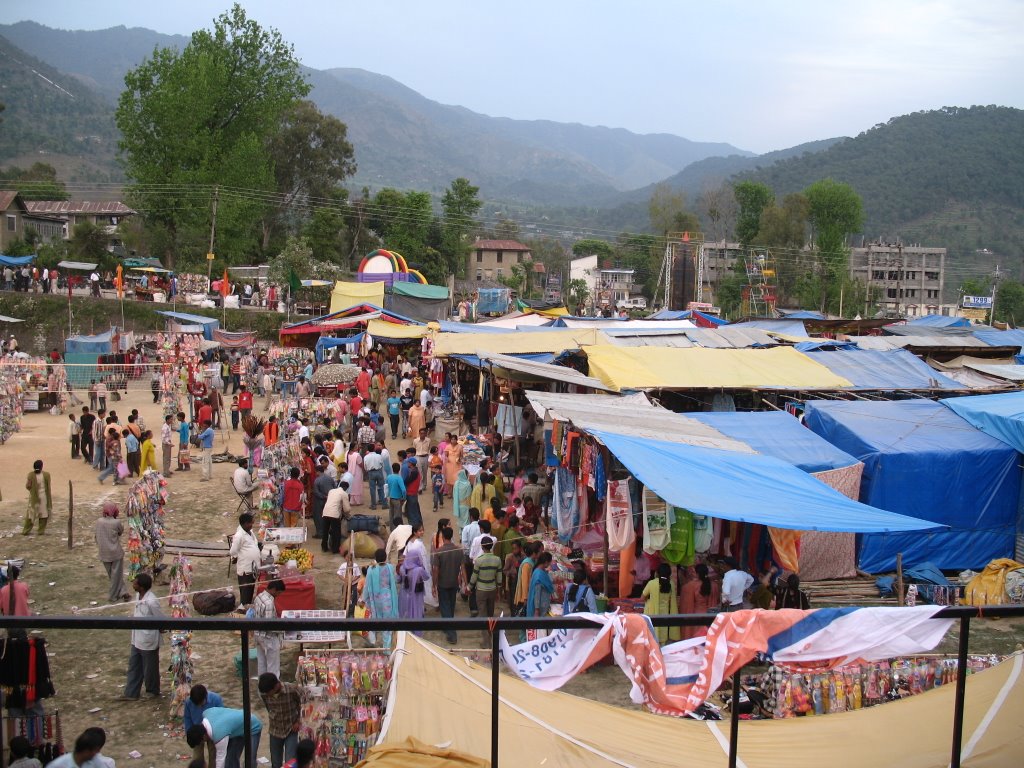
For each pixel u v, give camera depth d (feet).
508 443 68.23
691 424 47.75
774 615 16.51
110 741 30.78
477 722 23.53
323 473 55.67
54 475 72.18
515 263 325.62
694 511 32.22
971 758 20.57
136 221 264.11
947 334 104.73
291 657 37.86
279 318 172.45
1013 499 49.83
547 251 380.17
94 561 51.44
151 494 48.14
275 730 27.99
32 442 84.53
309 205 261.85
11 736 26.68
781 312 163.84
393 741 22.82
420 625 14.82
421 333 105.70
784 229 295.28
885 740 21.94
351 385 96.68
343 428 79.77
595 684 35.86
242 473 58.90
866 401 56.70
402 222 262.47
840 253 286.05
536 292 294.46
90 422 76.02
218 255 204.44
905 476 48.78
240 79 207.31
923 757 20.80
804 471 44.27
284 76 212.84
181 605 39.42
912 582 46.44
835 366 68.08
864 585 47.16
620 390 58.95
